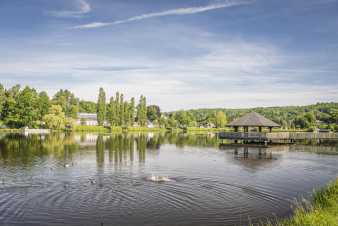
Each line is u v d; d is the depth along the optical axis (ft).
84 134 394.52
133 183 106.52
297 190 98.89
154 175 120.88
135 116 643.86
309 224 59.36
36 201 84.58
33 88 507.30
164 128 625.82
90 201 85.20
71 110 579.89
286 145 237.86
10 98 452.76
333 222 58.70
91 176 117.08
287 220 68.23
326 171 131.64
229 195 92.53
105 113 555.28
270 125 251.39
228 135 252.21
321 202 78.48
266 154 187.52
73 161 152.35
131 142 274.36
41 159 157.17
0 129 435.12
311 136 256.32
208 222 71.20
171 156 178.50
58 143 247.50
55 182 106.22
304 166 143.95
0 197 87.76
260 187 102.73
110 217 73.72
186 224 70.08
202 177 118.01
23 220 71.15
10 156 166.50
